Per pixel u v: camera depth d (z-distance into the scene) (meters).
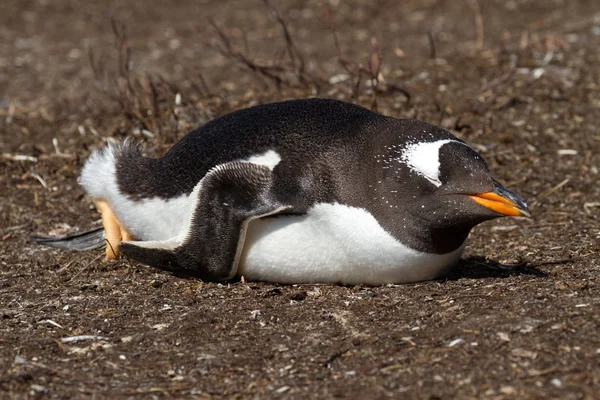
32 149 15.86
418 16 25.66
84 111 17.75
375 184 9.55
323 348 8.60
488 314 8.93
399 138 9.68
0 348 8.91
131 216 10.88
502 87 17.38
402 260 9.77
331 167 9.66
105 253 11.77
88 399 7.89
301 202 9.60
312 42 23.56
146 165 10.81
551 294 9.36
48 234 12.83
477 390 7.59
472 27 24.03
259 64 17.97
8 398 7.92
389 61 20.52
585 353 7.98
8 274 11.28
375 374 8.01
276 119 10.24
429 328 8.82
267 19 26.02
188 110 15.95
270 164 9.80
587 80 17.78
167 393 7.97
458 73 18.41
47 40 25.34
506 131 15.71
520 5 25.64
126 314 9.72
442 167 9.40
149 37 24.97
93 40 25.14
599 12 24.05
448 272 10.55
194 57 22.62
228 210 9.76
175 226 10.58
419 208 9.47
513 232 12.33
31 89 20.88
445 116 16.08
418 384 7.77
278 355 8.54
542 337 8.30
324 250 9.86
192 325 9.29
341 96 16.58
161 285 10.53
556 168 14.59
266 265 10.16
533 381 7.64
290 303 9.80
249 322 9.32
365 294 9.88
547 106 16.67
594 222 12.48
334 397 7.67
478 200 9.29
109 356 8.70
